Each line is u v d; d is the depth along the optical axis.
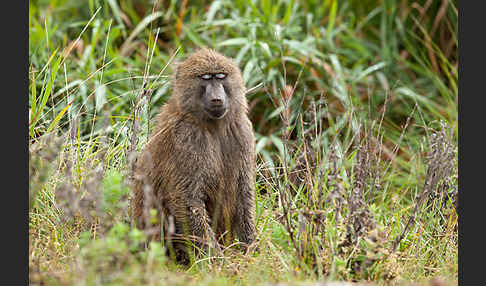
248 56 14.49
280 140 13.06
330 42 15.29
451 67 14.55
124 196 8.05
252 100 14.13
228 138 9.25
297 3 15.97
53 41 14.96
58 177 9.67
